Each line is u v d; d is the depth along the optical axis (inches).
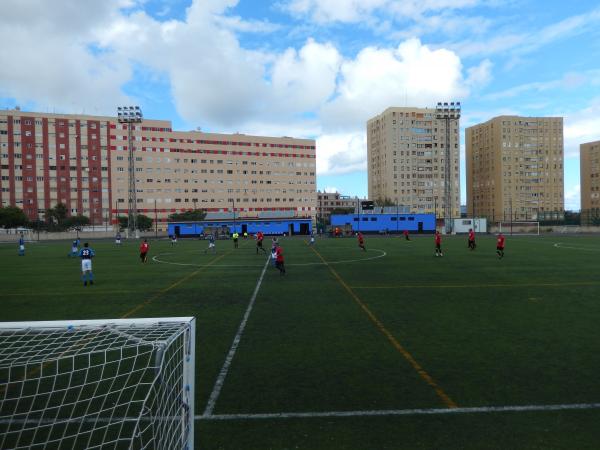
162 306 486.9
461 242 1831.9
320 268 864.9
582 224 3203.7
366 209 3073.3
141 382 243.4
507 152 5191.9
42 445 178.7
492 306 469.1
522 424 194.7
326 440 181.5
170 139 4667.8
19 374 259.6
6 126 3986.2
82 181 4222.4
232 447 176.4
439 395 227.9
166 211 4643.2
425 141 5290.4
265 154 5108.3
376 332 360.8
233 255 1254.9
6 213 3319.4
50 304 509.4
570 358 287.4
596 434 185.3
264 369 271.6
